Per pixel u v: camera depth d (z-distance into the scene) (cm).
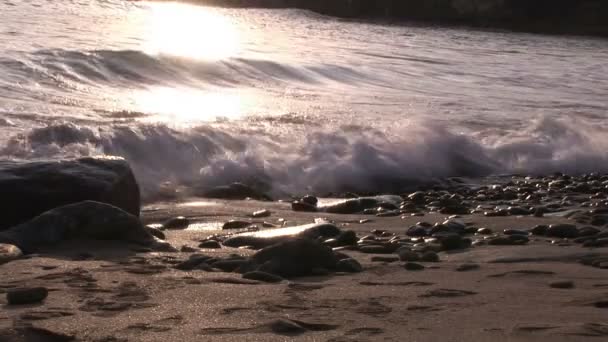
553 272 405
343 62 1714
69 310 305
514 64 2027
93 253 450
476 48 2409
